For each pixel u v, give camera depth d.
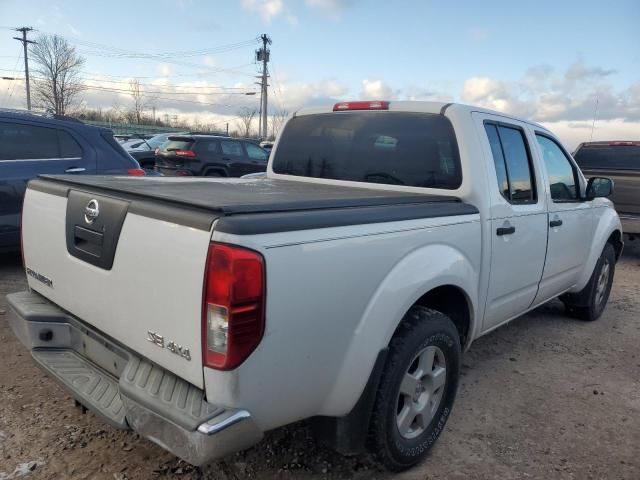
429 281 2.78
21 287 5.60
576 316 5.71
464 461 3.05
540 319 5.70
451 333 2.98
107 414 2.34
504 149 3.72
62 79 49.31
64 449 2.93
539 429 3.44
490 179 3.42
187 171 13.84
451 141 3.41
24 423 3.14
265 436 3.16
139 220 2.27
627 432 3.45
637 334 5.37
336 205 2.49
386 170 3.67
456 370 3.12
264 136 47.56
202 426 1.97
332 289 2.28
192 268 2.04
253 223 2.02
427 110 3.57
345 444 2.59
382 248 2.52
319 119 4.11
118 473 2.76
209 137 14.23
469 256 3.19
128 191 2.45
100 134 6.61
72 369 2.70
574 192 4.78
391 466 2.81
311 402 2.33
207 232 2.01
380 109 3.79
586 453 3.19
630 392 4.04
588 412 3.69
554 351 4.80
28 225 3.11
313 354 2.25
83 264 2.60
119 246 2.36
